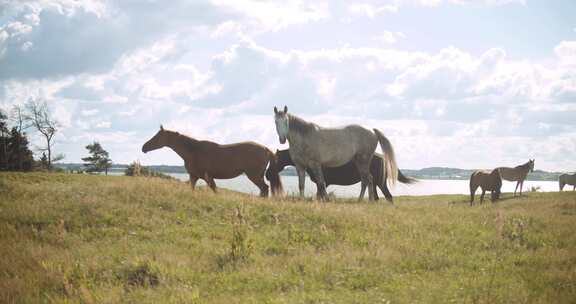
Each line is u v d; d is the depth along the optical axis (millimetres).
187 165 16891
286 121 16766
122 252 9250
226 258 8820
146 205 12789
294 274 7973
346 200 19234
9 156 67750
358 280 7660
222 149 16766
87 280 7570
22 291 7129
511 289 7105
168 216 12109
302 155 17422
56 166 74188
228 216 12086
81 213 11797
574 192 30984
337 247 9930
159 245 9875
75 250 9539
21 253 9117
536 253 9727
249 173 17078
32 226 10781
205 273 8047
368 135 19172
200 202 13312
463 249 10125
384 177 20484
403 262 8828
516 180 32531
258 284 7410
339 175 21062
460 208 16547
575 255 9422
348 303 6469
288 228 11398
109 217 11609
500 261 9133
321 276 7793
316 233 11062
